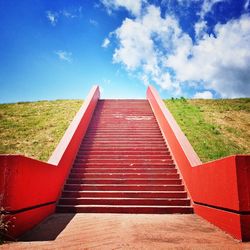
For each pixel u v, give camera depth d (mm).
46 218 6059
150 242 3924
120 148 10281
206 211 5793
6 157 4242
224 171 4621
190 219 5945
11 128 12828
